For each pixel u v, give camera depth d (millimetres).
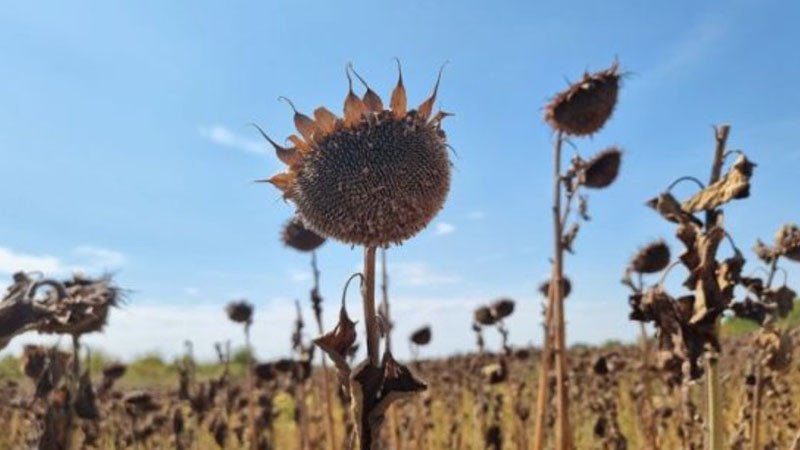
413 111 621
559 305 1003
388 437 1718
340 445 1672
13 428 1713
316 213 593
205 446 1917
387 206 578
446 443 1972
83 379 798
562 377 995
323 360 1451
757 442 971
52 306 728
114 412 1840
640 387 1636
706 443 734
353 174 583
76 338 770
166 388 2945
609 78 999
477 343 1657
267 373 1873
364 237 581
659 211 743
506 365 1548
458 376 2418
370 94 622
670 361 736
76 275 773
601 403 1696
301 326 1617
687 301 731
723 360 1821
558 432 987
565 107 1006
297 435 1791
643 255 1110
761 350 914
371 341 559
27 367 900
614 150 1036
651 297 740
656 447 1333
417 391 549
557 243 1015
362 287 578
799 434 833
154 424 1759
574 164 1021
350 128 611
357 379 549
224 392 1827
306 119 621
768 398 1253
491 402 1724
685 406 1059
